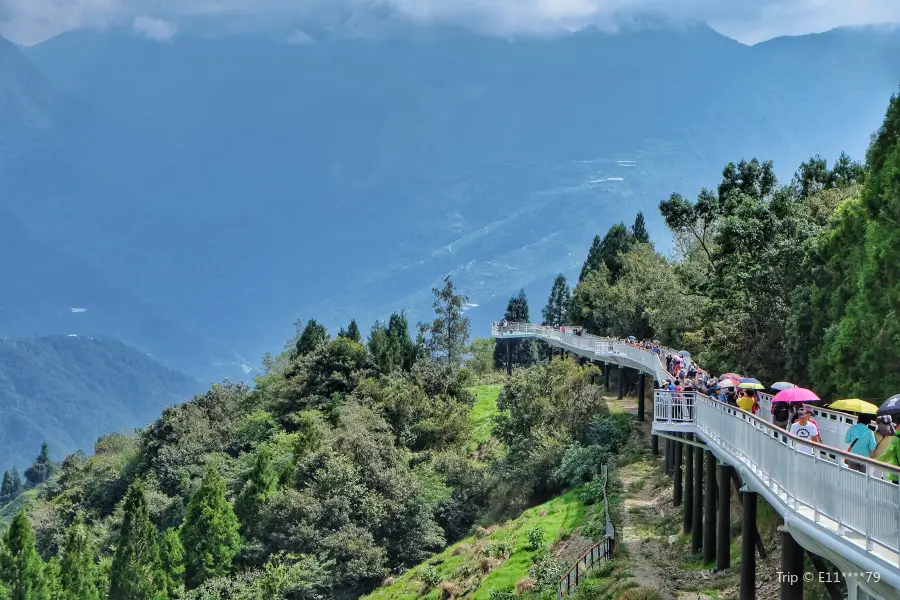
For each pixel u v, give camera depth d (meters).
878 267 30.39
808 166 55.69
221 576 49.41
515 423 58.66
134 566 48.41
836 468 15.59
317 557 49.31
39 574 47.94
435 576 43.75
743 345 42.72
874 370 29.92
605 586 29.52
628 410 59.56
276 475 56.34
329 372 81.44
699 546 30.91
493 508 55.66
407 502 53.72
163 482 72.94
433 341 112.75
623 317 80.81
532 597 33.91
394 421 69.12
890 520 13.41
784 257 41.03
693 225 56.69
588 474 49.31
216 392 87.06
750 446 22.23
